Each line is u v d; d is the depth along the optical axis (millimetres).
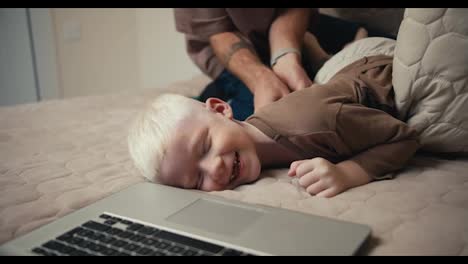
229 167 752
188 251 483
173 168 763
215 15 1350
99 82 2520
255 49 1371
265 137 815
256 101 1056
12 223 633
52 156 950
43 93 2357
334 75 982
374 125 784
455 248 518
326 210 624
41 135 1113
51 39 2275
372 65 926
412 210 614
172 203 628
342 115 780
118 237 525
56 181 802
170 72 2479
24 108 1386
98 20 2436
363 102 842
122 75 2607
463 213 599
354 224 540
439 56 771
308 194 702
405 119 870
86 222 571
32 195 735
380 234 552
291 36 1243
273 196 683
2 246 528
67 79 2373
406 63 809
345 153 796
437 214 597
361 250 507
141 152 801
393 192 682
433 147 856
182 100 854
